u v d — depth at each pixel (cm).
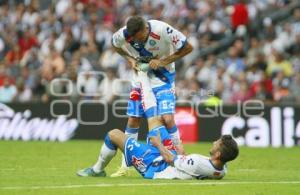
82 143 5747
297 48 7112
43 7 8438
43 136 6153
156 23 3434
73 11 7894
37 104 6166
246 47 7206
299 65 6775
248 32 7288
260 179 3322
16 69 7144
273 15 7631
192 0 7775
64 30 7675
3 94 6756
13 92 6762
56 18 7994
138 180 3116
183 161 3105
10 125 6219
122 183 3020
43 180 3158
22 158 4381
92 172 3309
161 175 3147
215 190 2845
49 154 4703
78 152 4888
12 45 7894
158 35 3425
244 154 4912
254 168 3975
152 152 3170
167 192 2780
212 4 7644
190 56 7112
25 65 7250
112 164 4062
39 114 6172
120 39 3506
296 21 7381
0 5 8631
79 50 7231
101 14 7969
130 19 3416
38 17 8012
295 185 3072
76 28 7644
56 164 4031
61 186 2939
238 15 7250
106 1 8156
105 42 7450
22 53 7656
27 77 6888
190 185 2952
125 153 3206
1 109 6238
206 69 6544
